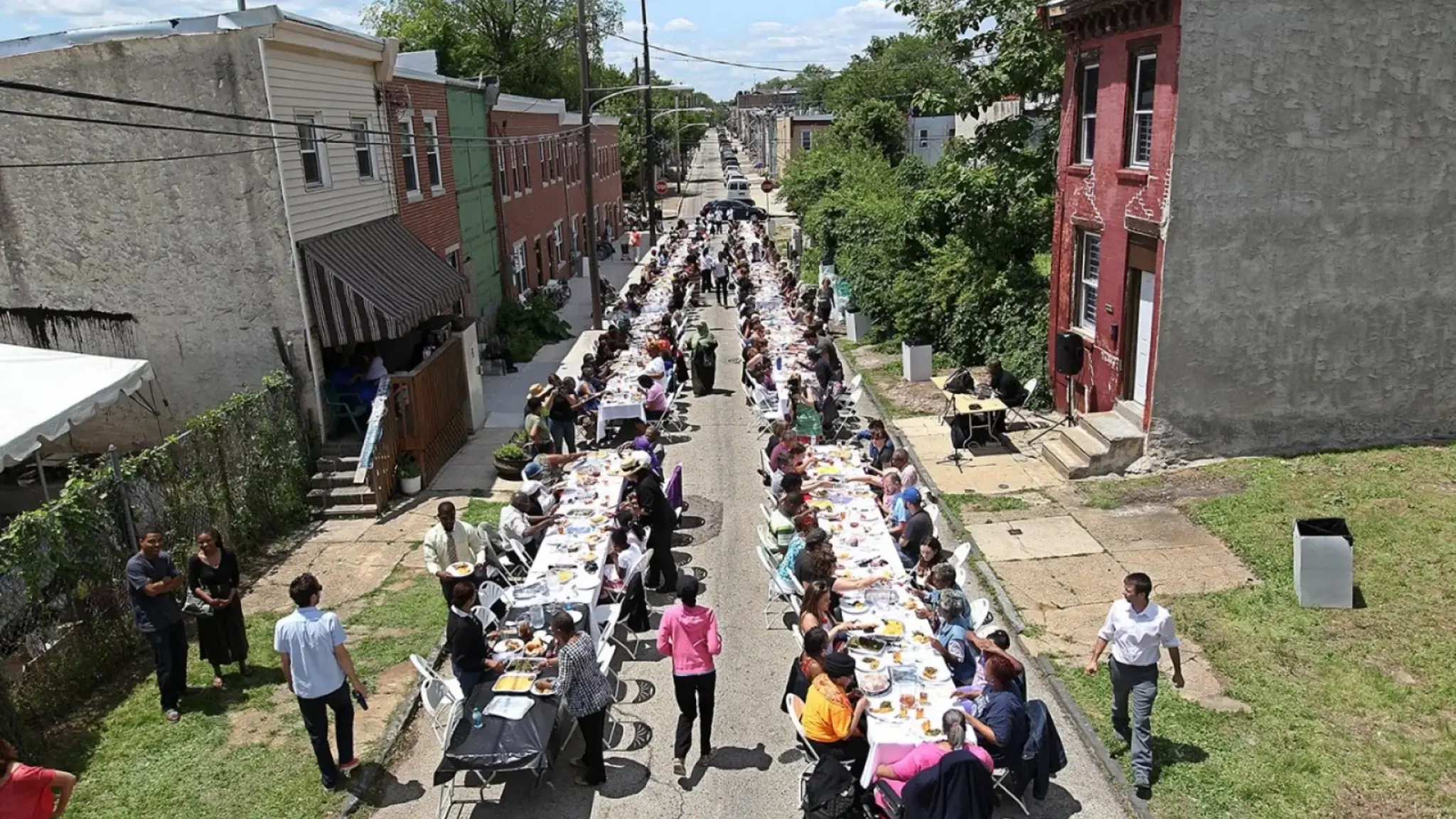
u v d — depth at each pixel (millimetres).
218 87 13523
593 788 7992
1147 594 7449
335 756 8406
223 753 8492
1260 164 12953
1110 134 14859
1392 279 13352
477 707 7625
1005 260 21172
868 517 11094
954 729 6492
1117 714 7859
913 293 22672
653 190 47438
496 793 7965
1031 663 9547
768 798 7809
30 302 14461
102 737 8750
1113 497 13367
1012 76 20969
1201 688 8820
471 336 18609
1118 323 14961
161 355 14641
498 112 28266
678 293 28828
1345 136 12891
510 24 54312
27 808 6148
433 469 16000
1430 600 9805
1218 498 12781
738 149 161125
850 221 30125
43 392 11281
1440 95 12758
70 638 9477
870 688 7555
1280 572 10711
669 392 19266
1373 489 12242
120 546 10336
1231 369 13664
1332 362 13664
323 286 14539
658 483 11453
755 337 20297
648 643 10375
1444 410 13859
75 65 13398
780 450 12859
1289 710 8398
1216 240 13203
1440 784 7379
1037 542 12172
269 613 11172
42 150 13867
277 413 13859
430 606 11281
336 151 15977
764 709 9070
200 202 14016
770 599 11016
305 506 14234
